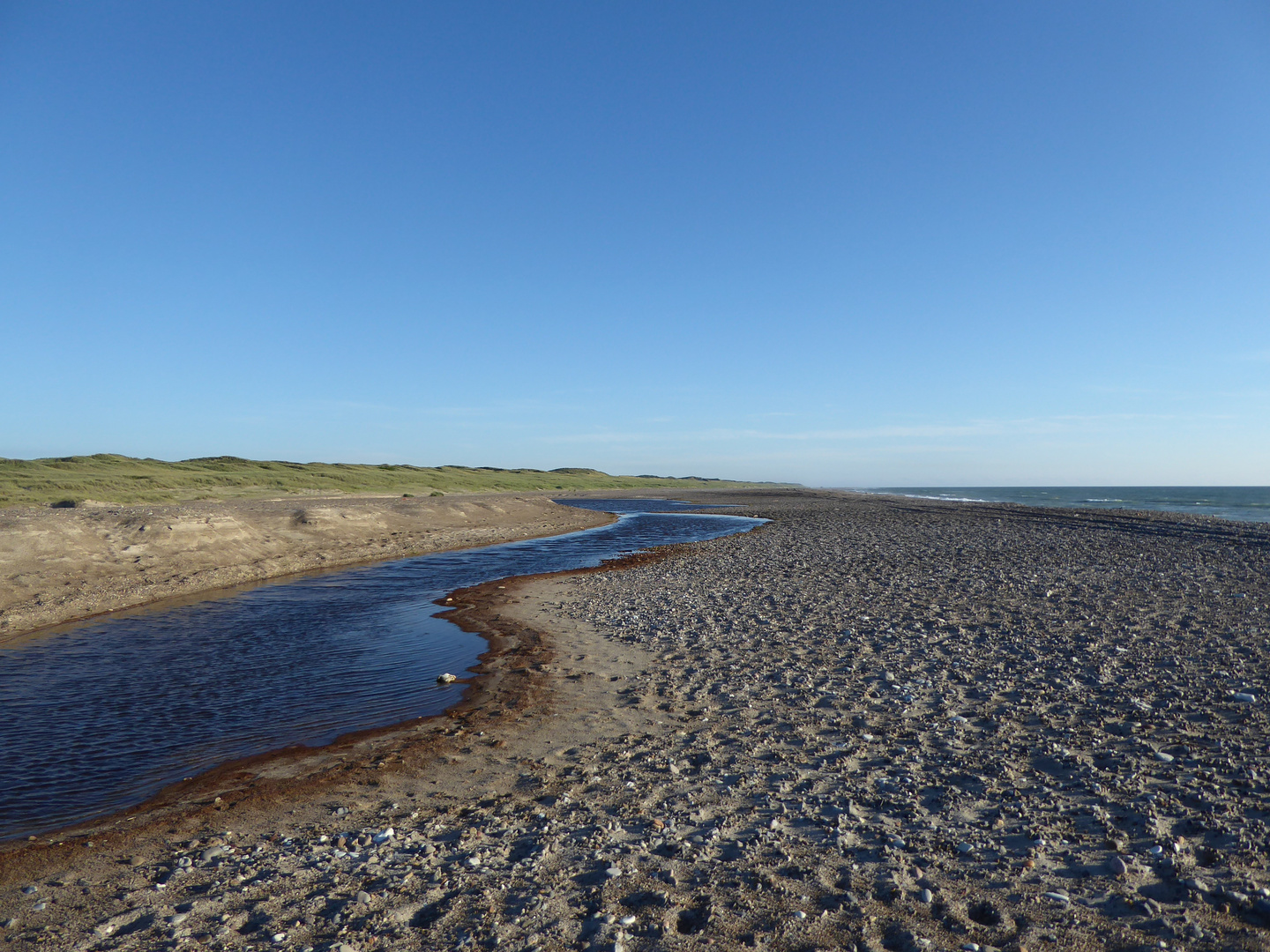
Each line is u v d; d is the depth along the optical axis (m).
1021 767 8.57
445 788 8.87
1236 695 10.84
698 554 35.12
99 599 21.38
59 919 5.97
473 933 5.48
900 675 12.94
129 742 10.78
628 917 5.63
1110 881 5.92
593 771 9.16
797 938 5.30
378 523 42.91
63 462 77.56
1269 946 4.95
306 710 12.26
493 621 19.09
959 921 5.39
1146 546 33.38
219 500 59.03
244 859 7.05
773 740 10.00
